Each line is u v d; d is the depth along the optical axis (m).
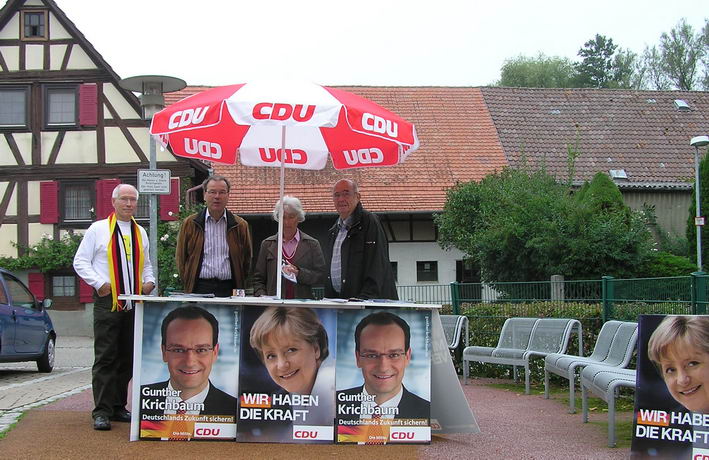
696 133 31.02
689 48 55.09
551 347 10.13
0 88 26.11
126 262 7.12
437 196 27.27
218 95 6.48
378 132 6.45
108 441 6.28
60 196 25.95
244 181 27.41
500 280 19.02
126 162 25.83
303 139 8.54
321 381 6.35
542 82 57.22
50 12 26.11
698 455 5.51
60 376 12.98
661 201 28.31
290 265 8.02
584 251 17.50
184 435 6.30
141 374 6.32
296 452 5.95
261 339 6.36
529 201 18.48
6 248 25.89
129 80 12.88
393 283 7.44
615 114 31.83
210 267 7.60
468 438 6.74
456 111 31.48
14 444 6.16
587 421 7.70
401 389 6.40
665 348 5.66
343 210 7.53
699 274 8.83
